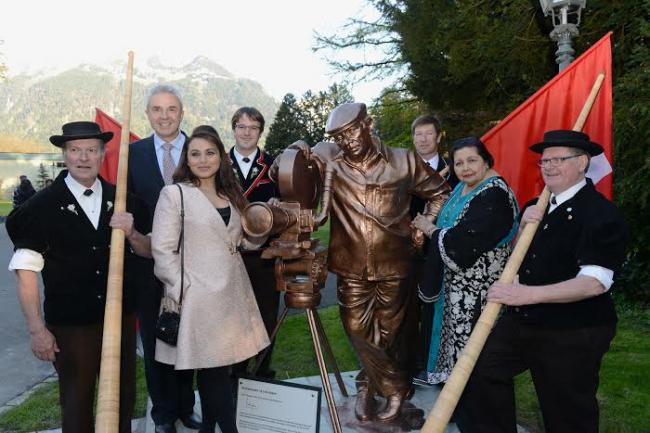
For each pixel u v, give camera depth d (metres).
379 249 2.92
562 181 2.30
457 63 8.53
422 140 4.04
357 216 2.91
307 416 2.67
